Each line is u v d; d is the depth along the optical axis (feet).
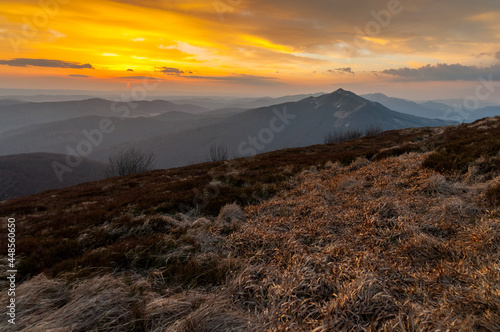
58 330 9.33
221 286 12.82
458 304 8.95
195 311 10.01
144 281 13.26
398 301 9.87
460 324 8.09
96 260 16.02
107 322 10.06
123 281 13.43
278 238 17.67
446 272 10.97
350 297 10.01
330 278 12.00
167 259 15.94
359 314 9.55
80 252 19.40
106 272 14.51
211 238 19.63
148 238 19.12
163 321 10.05
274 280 12.78
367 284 10.73
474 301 8.86
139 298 11.60
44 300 11.46
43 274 14.39
